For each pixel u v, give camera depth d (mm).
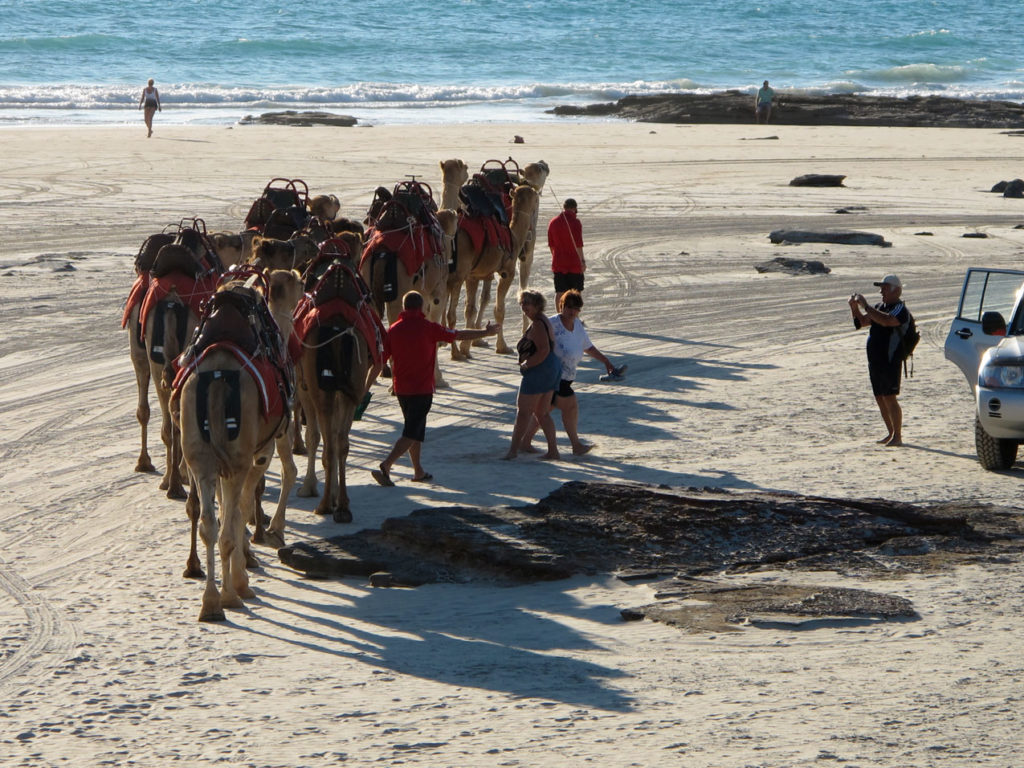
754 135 159125
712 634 24188
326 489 33062
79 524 32219
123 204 95250
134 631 24719
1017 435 36312
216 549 30359
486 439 41812
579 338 39219
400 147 133875
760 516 30953
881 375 40531
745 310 66500
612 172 121188
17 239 81062
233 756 18891
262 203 44250
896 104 190375
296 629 25016
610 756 18562
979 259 82250
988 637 23797
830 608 25312
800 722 19734
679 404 46719
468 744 19141
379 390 49000
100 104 182500
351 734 19641
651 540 29766
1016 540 30516
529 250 58344
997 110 185375
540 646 23812
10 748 19297
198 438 24734
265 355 26250
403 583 27875
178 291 33469
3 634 24453
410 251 42938
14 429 41969
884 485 35875
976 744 18828
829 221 97000
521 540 29500
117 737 19672
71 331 57281
